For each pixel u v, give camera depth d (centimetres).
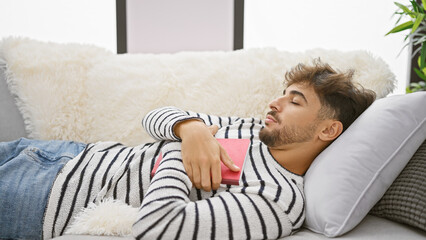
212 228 62
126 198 80
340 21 218
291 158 86
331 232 66
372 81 117
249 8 218
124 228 65
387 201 75
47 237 79
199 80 126
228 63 128
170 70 128
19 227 80
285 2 218
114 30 221
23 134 125
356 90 88
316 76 86
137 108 124
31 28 217
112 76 128
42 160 92
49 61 127
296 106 84
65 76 128
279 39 221
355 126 81
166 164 74
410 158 77
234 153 82
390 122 76
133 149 95
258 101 122
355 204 69
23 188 82
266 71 124
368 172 73
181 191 68
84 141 127
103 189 80
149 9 209
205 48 212
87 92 129
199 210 64
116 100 125
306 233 71
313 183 76
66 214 79
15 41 129
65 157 93
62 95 126
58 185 83
